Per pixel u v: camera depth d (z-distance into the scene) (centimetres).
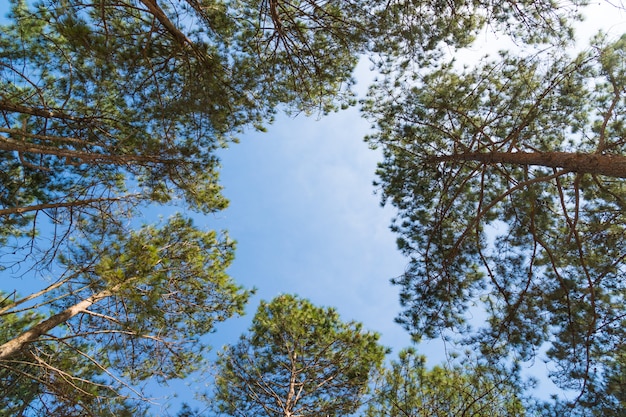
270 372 1020
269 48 774
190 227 934
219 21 688
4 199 751
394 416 748
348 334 1009
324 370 1000
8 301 776
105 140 740
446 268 686
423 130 773
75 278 734
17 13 683
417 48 732
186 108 656
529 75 680
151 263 553
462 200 787
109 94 759
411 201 827
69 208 736
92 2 605
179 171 761
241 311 965
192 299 915
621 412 518
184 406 903
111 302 792
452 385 736
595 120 697
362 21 721
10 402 701
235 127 805
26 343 638
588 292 611
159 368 838
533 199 602
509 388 632
